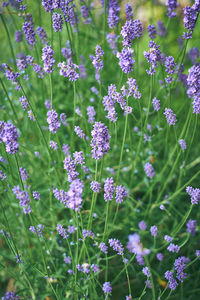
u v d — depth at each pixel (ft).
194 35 2.42
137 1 2.22
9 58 2.45
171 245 1.72
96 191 1.60
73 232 1.85
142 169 2.28
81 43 2.48
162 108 2.07
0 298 1.80
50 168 1.98
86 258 1.95
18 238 2.07
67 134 2.44
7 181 1.87
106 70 2.42
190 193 1.65
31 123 2.25
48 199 2.14
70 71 1.64
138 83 1.92
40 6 2.03
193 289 1.99
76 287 1.78
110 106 1.66
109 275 2.01
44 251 1.99
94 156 1.54
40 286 1.90
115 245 1.61
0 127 1.54
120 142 2.36
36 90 2.33
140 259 1.83
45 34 2.00
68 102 2.46
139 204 2.10
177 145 1.93
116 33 2.06
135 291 1.99
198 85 1.65
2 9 1.95
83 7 2.22
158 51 1.71
